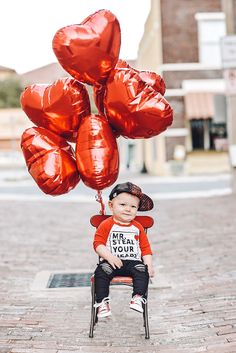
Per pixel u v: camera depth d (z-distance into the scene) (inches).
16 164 1627.7
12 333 178.9
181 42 1043.3
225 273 256.5
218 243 333.4
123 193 167.8
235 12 573.6
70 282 253.9
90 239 382.0
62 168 152.4
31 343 168.7
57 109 154.0
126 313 203.0
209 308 201.9
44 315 200.5
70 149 161.9
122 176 1095.6
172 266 281.7
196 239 352.5
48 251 338.0
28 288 244.4
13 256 322.0
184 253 311.7
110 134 154.5
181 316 195.8
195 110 1015.6
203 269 269.1
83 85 158.2
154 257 307.6
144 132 154.5
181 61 1042.7
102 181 152.1
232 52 542.9
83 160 151.6
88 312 204.7
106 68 151.5
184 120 1047.0
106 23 148.0
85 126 153.2
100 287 163.0
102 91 160.4
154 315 199.3
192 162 1058.7
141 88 150.5
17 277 267.6
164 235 377.7
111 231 169.8
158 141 1092.5
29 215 511.8
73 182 157.3
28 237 389.7
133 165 1503.4
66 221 472.1
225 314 192.7
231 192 609.9
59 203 615.5
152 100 150.1
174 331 179.5
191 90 1039.0
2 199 668.7
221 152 1061.8
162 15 1039.6
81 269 284.4
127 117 151.3
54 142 156.3
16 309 208.7
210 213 468.4
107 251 165.3
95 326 186.4
